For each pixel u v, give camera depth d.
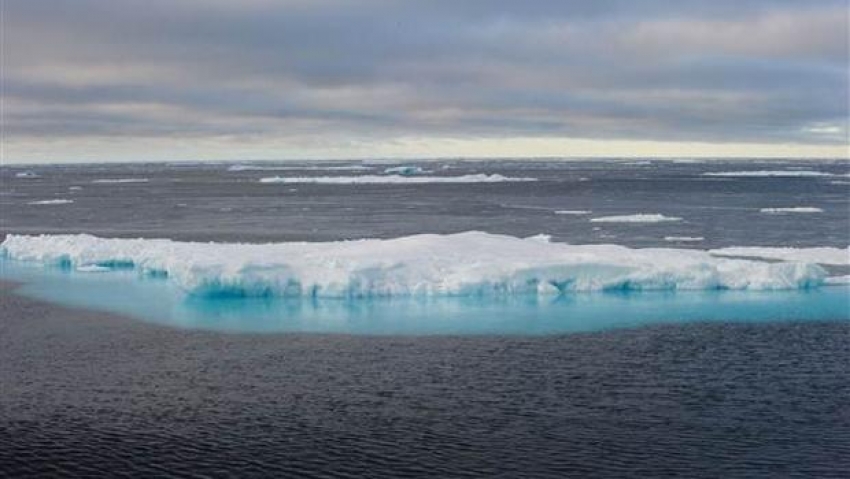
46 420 23.86
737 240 59.50
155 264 45.78
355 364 28.67
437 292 38.94
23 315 36.56
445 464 20.72
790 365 28.19
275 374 27.73
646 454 21.14
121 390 26.36
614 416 23.64
